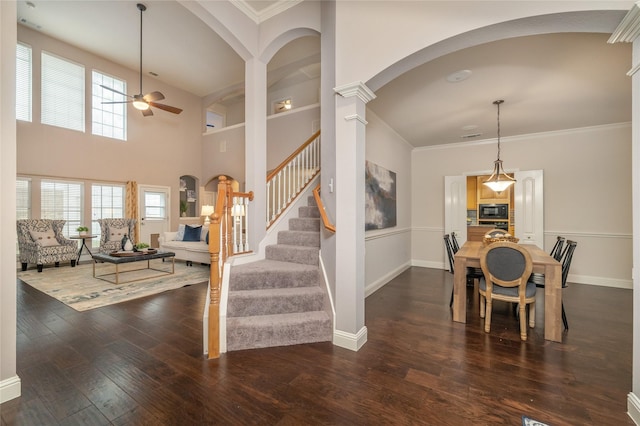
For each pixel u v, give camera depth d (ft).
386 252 15.93
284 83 23.40
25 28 18.04
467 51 8.64
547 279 8.78
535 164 17.02
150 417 5.37
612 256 15.26
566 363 7.34
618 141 15.14
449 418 5.39
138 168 24.03
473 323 10.07
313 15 9.83
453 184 19.22
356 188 8.05
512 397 5.99
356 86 7.75
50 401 5.75
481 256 9.41
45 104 19.33
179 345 8.21
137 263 20.27
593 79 10.28
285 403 5.79
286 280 9.70
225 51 19.71
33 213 18.88
